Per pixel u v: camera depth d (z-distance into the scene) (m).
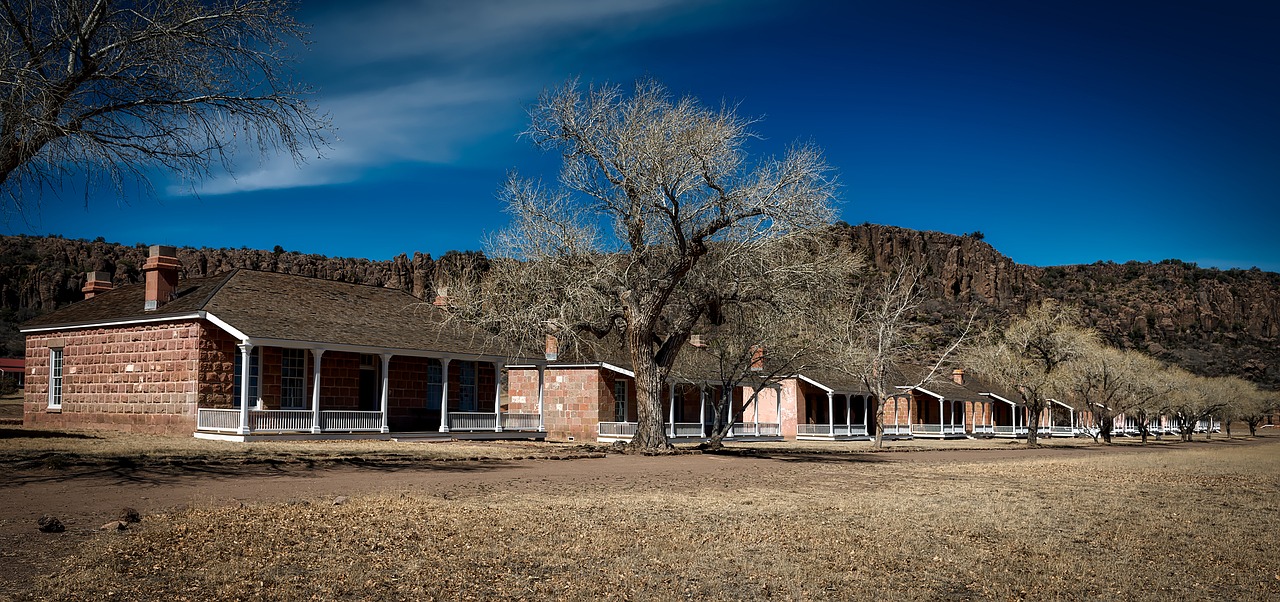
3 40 17.23
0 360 95.06
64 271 162.38
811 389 65.06
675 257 29.84
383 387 33.34
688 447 35.56
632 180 28.19
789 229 28.62
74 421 33.25
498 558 10.16
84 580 8.24
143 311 31.66
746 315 32.53
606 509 14.77
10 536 10.16
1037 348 57.72
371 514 12.77
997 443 63.47
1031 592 9.69
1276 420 153.38
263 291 33.44
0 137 16.69
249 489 15.66
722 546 11.45
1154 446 63.22
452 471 21.22
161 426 30.44
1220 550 12.80
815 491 19.50
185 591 8.12
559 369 46.97
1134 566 11.35
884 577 10.09
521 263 31.05
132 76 18.67
